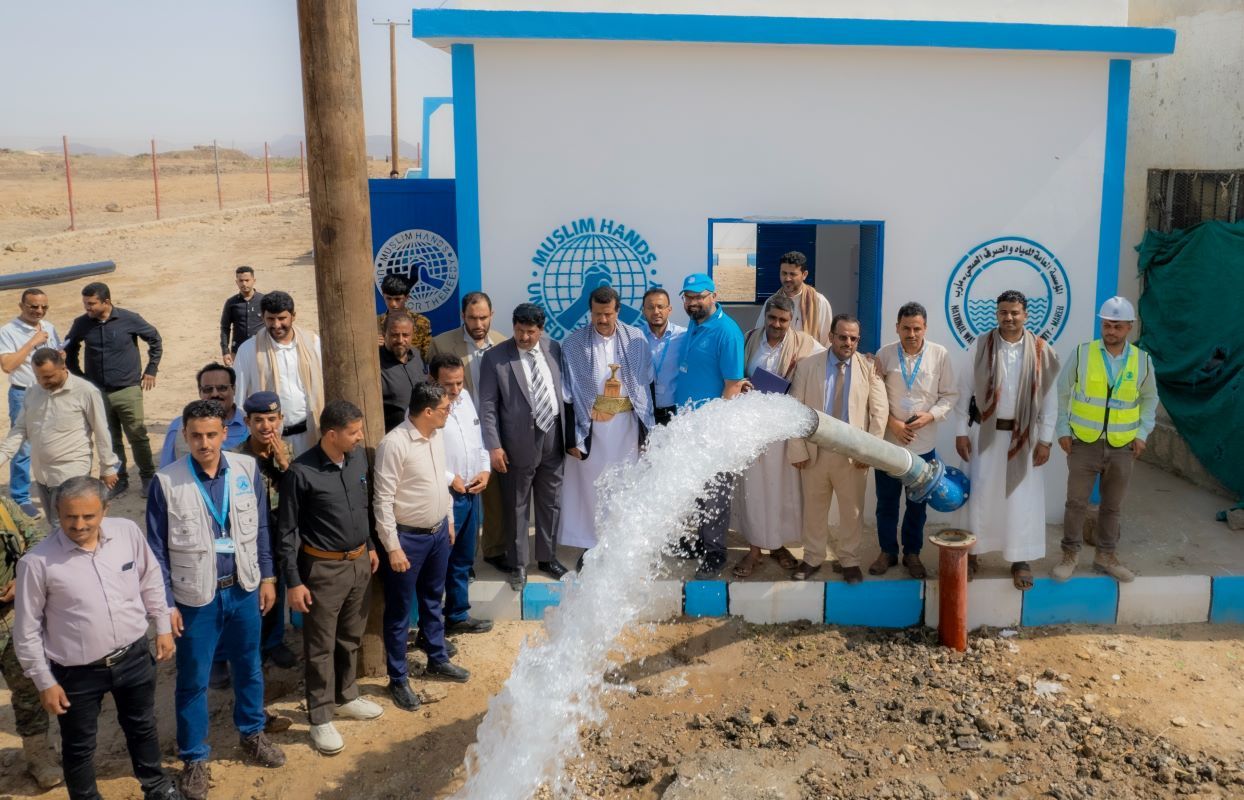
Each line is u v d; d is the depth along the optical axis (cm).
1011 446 669
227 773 538
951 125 768
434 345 711
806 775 524
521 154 752
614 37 723
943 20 754
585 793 519
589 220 762
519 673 543
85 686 459
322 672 553
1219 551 752
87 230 2881
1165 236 940
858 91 758
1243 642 671
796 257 755
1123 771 531
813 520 693
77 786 473
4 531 496
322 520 541
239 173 6225
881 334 792
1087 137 776
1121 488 688
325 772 540
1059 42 741
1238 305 838
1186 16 919
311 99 560
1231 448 839
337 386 593
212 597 502
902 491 709
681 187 762
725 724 572
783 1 753
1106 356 672
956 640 656
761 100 755
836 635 674
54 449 756
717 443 488
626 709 594
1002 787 518
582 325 718
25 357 903
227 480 507
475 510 661
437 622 620
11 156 6981
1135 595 695
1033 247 788
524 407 666
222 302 1994
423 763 548
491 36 718
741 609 693
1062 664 640
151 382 962
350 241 577
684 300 690
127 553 468
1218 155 877
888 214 777
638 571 525
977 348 677
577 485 716
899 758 541
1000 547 686
